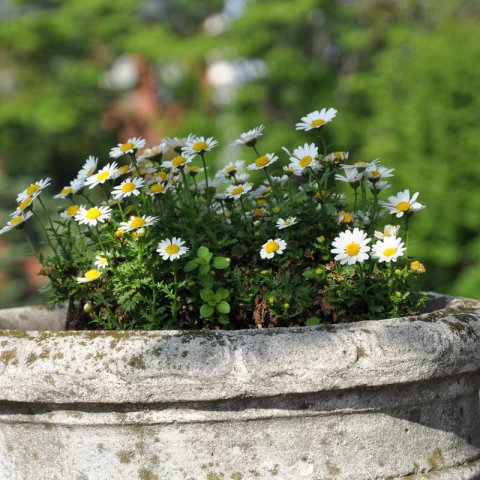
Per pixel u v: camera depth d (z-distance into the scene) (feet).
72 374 7.32
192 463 7.53
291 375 7.30
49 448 7.77
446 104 29.07
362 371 7.42
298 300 8.89
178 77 46.29
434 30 36.04
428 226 28.71
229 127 42.55
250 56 42.37
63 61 45.39
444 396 8.10
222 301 8.75
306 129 9.32
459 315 8.24
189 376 7.23
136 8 43.62
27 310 11.12
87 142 46.83
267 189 10.23
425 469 8.04
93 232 9.99
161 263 8.95
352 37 41.83
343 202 9.86
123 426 7.53
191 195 9.76
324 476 7.66
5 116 42.96
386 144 29.99
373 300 8.95
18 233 36.50
